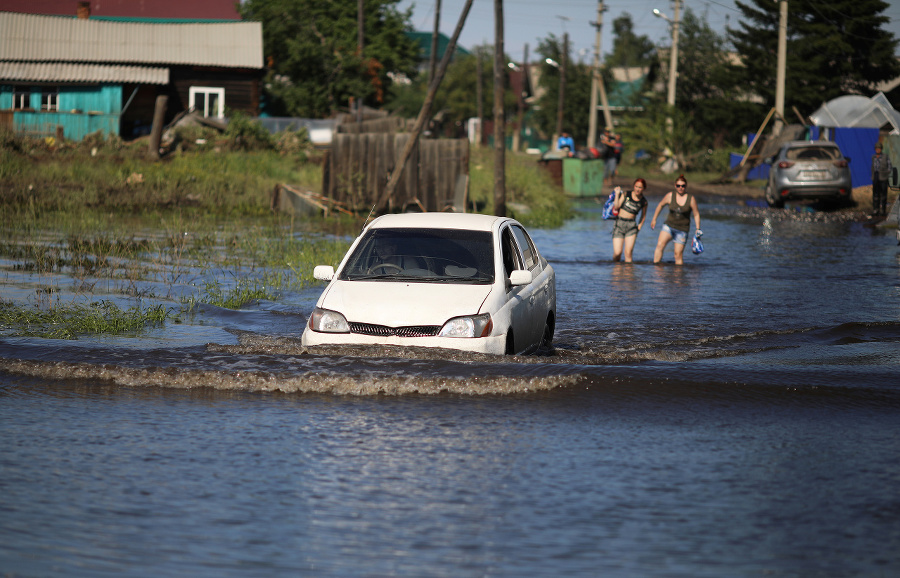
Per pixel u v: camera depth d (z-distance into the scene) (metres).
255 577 14.88
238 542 16.38
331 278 33.72
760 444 22.95
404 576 15.02
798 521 17.73
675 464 21.25
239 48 172.50
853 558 15.98
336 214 106.12
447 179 106.25
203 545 16.22
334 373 27.92
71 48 163.00
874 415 25.73
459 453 21.86
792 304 50.09
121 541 16.34
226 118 152.88
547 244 82.56
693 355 35.66
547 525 17.39
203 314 43.88
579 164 157.75
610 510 18.23
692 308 48.59
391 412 25.42
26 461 20.91
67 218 86.00
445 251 34.03
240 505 18.27
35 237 72.81
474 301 31.12
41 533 16.64
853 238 89.06
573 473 20.52
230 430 23.58
